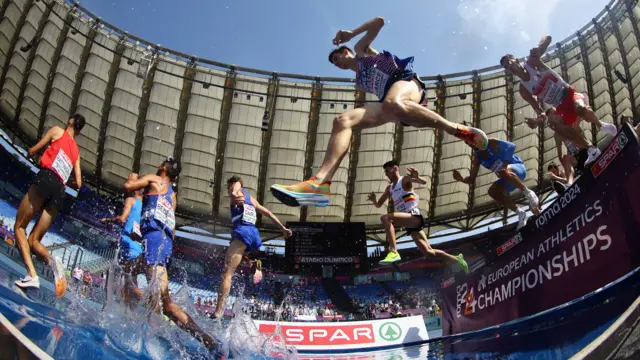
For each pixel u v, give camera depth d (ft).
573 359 4.98
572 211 10.23
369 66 9.24
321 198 8.00
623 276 8.61
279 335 11.54
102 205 65.51
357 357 13.39
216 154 63.36
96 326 7.89
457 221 69.26
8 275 11.05
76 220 61.31
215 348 9.62
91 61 56.18
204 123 61.52
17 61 54.34
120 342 7.20
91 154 61.41
